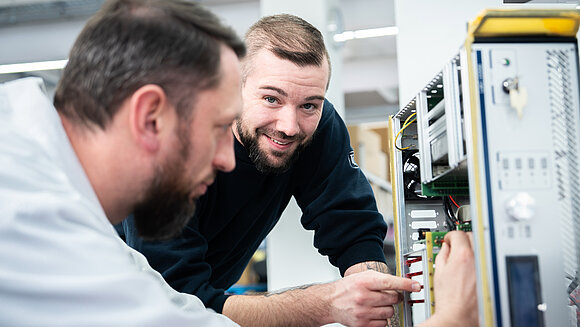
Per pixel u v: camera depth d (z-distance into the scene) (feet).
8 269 2.14
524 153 2.50
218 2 17.13
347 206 4.83
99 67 2.49
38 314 2.16
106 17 2.58
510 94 2.50
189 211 2.82
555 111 2.53
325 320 3.95
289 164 4.51
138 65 2.47
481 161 2.47
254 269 15.60
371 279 3.73
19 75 19.69
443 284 2.79
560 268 2.46
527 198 2.45
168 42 2.51
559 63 2.55
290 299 4.07
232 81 2.71
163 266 4.05
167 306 2.35
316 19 11.95
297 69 4.04
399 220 3.93
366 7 18.20
